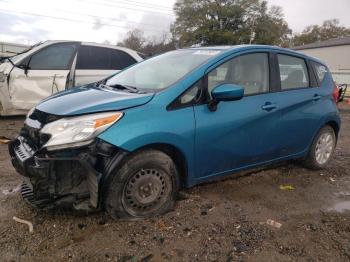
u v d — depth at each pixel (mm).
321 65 5605
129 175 3516
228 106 4121
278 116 4621
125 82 4449
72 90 4297
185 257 3143
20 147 3703
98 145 3303
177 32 55125
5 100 8156
